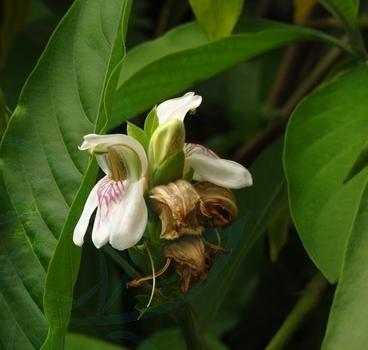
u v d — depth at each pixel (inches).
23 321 15.7
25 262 15.7
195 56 17.4
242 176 14.5
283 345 17.3
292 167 15.7
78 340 17.1
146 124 14.5
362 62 18.0
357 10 17.8
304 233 15.2
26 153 15.8
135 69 18.6
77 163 15.8
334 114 16.2
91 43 16.1
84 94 16.0
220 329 21.1
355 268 13.6
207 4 17.8
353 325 13.5
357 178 15.5
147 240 14.4
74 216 14.3
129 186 14.2
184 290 14.4
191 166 14.5
